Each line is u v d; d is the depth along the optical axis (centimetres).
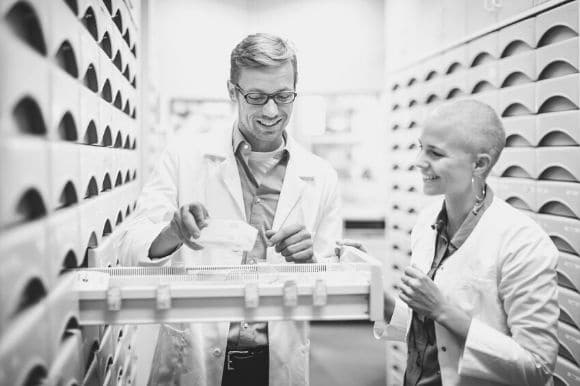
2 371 56
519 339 119
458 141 121
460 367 120
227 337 148
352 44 436
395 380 311
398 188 310
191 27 411
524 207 194
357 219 438
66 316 85
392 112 319
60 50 90
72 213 93
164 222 146
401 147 304
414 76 286
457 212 134
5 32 57
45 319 73
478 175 127
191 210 113
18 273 62
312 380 340
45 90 73
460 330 120
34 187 68
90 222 111
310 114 469
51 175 77
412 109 288
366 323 461
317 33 433
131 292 94
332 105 473
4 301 57
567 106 169
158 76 381
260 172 161
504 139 128
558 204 176
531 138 186
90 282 100
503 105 203
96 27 118
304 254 125
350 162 482
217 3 414
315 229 163
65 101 87
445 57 249
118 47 157
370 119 472
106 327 131
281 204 156
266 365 150
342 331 441
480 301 128
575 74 162
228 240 113
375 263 98
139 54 242
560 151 171
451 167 122
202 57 414
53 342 77
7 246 58
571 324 169
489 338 117
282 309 97
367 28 435
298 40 432
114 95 149
